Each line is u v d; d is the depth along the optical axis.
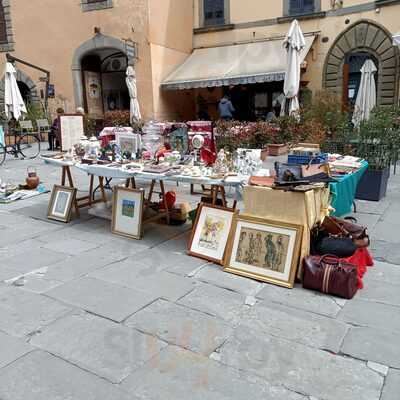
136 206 4.45
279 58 13.08
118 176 4.39
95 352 2.46
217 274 3.51
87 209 5.61
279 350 2.48
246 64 13.48
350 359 2.39
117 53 15.59
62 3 14.66
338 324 2.74
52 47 15.16
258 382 2.21
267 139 10.00
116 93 16.02
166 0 14.12
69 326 2.74
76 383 2.20
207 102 15.47
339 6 12.80
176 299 3.09
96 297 3.13
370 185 5.80
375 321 2.77
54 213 5.19
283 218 3.43
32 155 10.74
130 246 4.21
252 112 14.79
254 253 3.46
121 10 13.77
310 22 13.39
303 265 3.26
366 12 12.41
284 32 13.95
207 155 4.55
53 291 3.23
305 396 2.11
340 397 2.10
